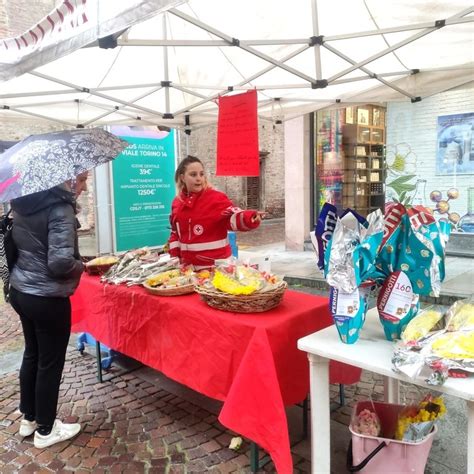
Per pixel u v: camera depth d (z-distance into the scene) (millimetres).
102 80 3553
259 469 2348
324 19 2461
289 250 8859
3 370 3744
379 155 7770
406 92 3189
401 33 2523
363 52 2801
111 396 3215
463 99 6699
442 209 7090
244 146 2863
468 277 5723
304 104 3820
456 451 2477
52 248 2279
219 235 3062
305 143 8492
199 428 2773
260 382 1968
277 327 2047
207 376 2279
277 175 16062
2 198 2113
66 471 2383
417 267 1772
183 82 3760
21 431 2707
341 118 8211
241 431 2000
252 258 2793
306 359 2250
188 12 2617
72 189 2535
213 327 2223
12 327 4957
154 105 4184
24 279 2385
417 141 7242
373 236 1705
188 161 3002
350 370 2619
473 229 6828
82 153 2322
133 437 2684
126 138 6379
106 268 3291
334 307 1820
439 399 1985
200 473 2336
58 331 2492
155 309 2580
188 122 4555
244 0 2406
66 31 1849
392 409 2131
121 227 6512
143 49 3328
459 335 1559
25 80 3283
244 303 2195
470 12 2148
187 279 2688
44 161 2211
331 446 2520
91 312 3170
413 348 1574
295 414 2904
